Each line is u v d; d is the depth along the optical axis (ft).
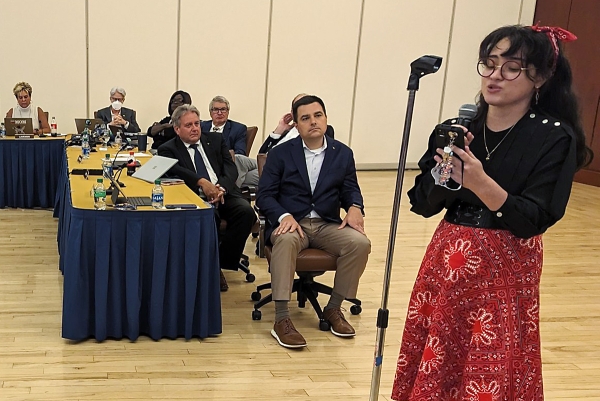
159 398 9.02
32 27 26.61
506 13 32.55
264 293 13.89
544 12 32.48
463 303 6.15
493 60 5.74
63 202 14.80
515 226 5.59
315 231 11.94
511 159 5.87
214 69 29.12
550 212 5.61
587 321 13.09
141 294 10.96
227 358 10.52
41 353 10.30
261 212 12.09
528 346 6.08
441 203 6.47
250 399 9.14
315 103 11.96
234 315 12.53
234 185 14.84
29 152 20.54
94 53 27.53
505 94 5.72
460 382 6.30
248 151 21.17
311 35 30.04
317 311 12.21
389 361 10.75
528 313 6.06
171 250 10.81
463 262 6.08
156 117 28.81
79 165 15.83
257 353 10.78
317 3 29.81
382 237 19.17
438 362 6.23
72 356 10.25
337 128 31.40
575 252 18.52
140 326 11.21
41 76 27.07
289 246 11.25
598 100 29.86
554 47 5.62
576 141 5.81
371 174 31.01
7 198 20.77
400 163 6.53
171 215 10.68
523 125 5.88
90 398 8.91
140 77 28.27
